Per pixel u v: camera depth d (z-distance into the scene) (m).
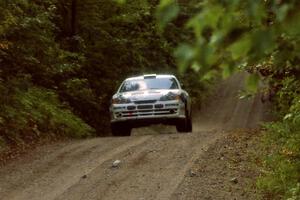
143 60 45.97
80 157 19.28
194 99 55.38
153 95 27.20
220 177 15.41
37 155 20.06
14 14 26.64
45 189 14.93
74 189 14.77
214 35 3.04
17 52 27.98
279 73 11.11
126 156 18.95
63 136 27.16
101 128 38.72
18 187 15.24
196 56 2.93
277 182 13.08
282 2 3.19
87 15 40.34
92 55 39.88
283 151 14.01
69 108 33.03
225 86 70.81
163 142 21.53
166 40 50.69
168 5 3.11
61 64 32.97
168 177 15.69
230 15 3.14
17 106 24.91
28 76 28.31
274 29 3.09
